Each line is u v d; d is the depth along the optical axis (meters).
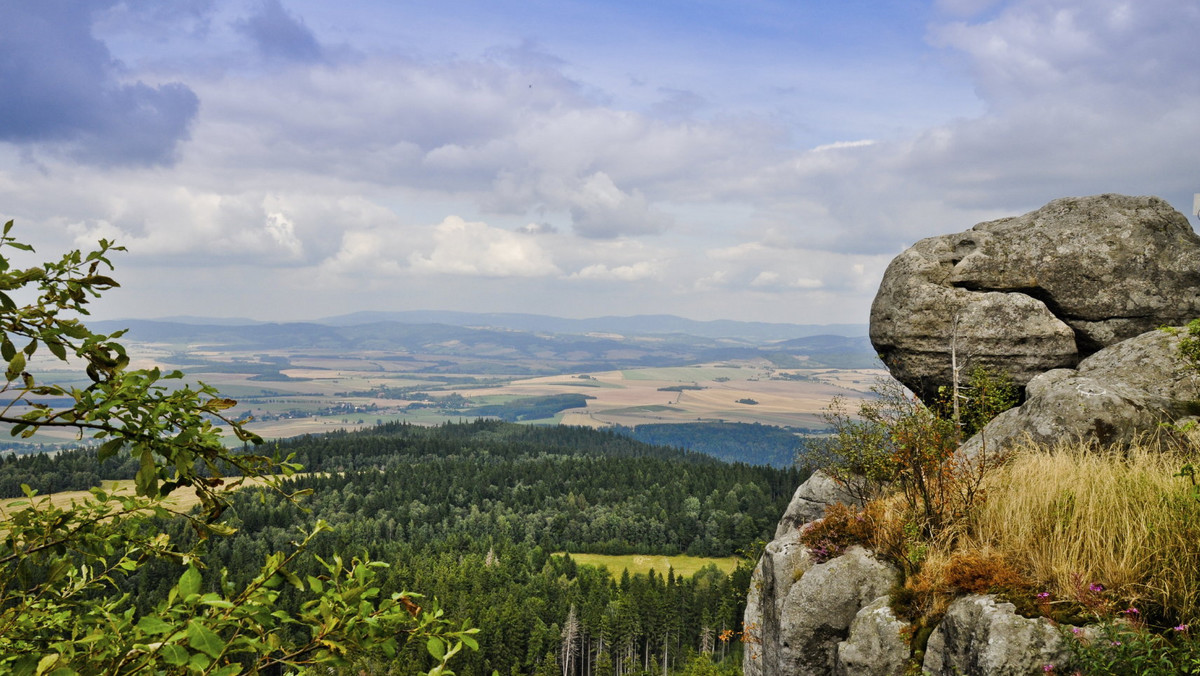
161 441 2.77
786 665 9.28
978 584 7.30
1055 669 6.08
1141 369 13.05
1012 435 11.28
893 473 11.26
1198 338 9.64
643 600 109.12
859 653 8.18
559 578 140.50
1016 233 17.05
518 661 101.38
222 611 3.10
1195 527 6.38
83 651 3.17
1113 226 16.41
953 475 9.14
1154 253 16.08
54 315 2.80
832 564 9.31
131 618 3.21
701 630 106.69
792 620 9.30
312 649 3.16
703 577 142.12
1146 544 6.52
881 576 8.92
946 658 7.24
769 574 11.05
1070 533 7.06
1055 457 9.33
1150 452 9.62
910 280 17.08
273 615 3.15
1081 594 6.38
